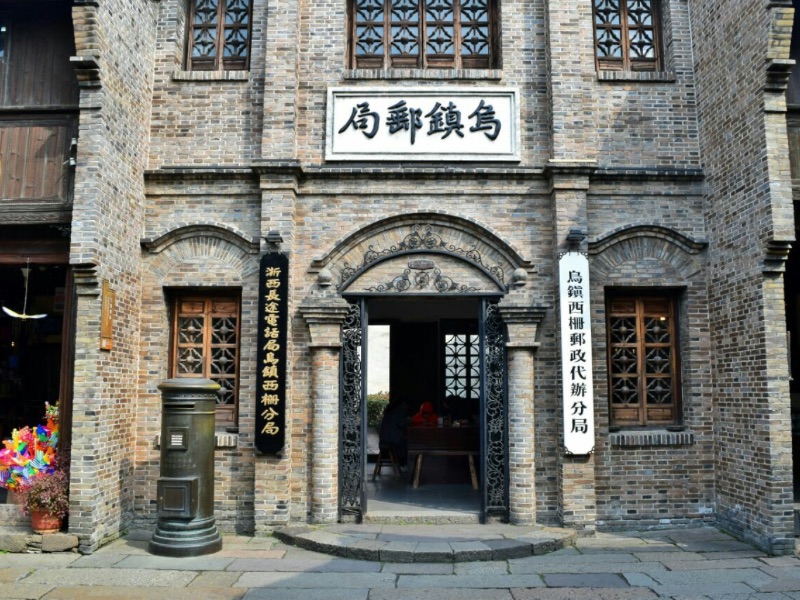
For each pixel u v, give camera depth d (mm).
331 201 8773
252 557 7328
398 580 6609
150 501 8445
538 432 8430
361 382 8578
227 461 8430
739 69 8047
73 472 7402
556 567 7012
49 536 7371
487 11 9492
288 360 8398
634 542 7914
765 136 7566
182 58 9398
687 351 8695
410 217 8734
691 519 8484
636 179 8781
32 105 8352
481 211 8742
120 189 8109
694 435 8555
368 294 8633
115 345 7945
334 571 6875
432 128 8867
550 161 8500
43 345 11859
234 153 8914
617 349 8836
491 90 8906
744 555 7371
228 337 8883
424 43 9414
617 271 8695
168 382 7531
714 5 8617
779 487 7387
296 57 8875
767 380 7492
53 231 8445
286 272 8367
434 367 14227
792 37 8609
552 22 8891
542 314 8375
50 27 8523
